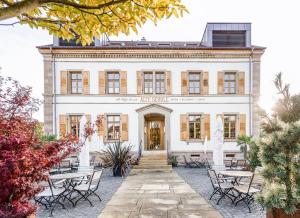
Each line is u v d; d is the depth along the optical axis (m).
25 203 3.02
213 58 17.98
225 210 6.10
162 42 22.69
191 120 18.03
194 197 7.47
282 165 3.68
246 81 17.95
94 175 7.12
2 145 2.74
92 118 17.66
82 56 17.73
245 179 10.17
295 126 3.57
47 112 17.48
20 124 3.21
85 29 3.17
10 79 3.31
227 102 17.86
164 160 15.94
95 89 17.77
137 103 17.78
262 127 4.06
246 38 18.64
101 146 16.05
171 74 17.92
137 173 13.06
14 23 2.92
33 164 2.86
